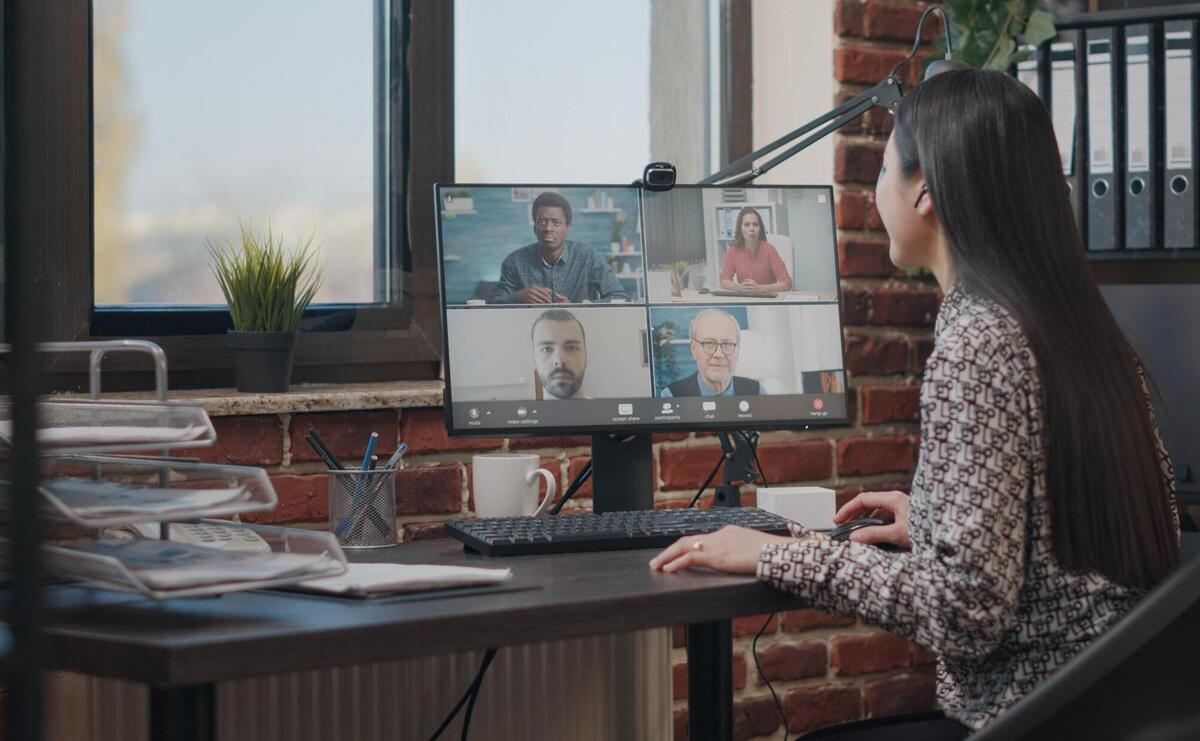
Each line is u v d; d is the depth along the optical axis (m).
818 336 1.74
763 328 1.72
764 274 1.73
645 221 1.69
